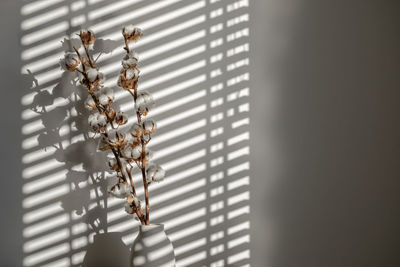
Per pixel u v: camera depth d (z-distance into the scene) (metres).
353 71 1.80
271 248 1.78
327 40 1.79
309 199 1.79
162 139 1.75
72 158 1.73
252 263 1.78
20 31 1.70
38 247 1.72
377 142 1.81
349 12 1.80
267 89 1.78
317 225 1.79
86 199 1.73
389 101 1.82
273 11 1.78
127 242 1.75
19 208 1.71
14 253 1.71
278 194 1.78
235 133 1.77
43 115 1.72
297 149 1.79
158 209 1.75
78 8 1.72
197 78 1.76
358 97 1.80
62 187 1.73
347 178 1.80
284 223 1.79
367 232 1.81
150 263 1.58
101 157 1.74
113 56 1.73
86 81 1.64
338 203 1.80
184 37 1.75
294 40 1.78
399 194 1.81
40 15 1.71
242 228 1.77
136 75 1.61
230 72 1.77
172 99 1.75
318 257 1.80
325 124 1.79
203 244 1.76
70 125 1.72
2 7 1.70
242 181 1.77
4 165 1.71
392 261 1.81
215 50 1.76
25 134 1.71
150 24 1.74
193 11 1.75
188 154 1.76
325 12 1.79
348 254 1.80
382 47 1.81
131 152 1.60
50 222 1.72
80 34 1.66
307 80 1.79
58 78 1.72
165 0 1.75
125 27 1.63
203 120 1.76
